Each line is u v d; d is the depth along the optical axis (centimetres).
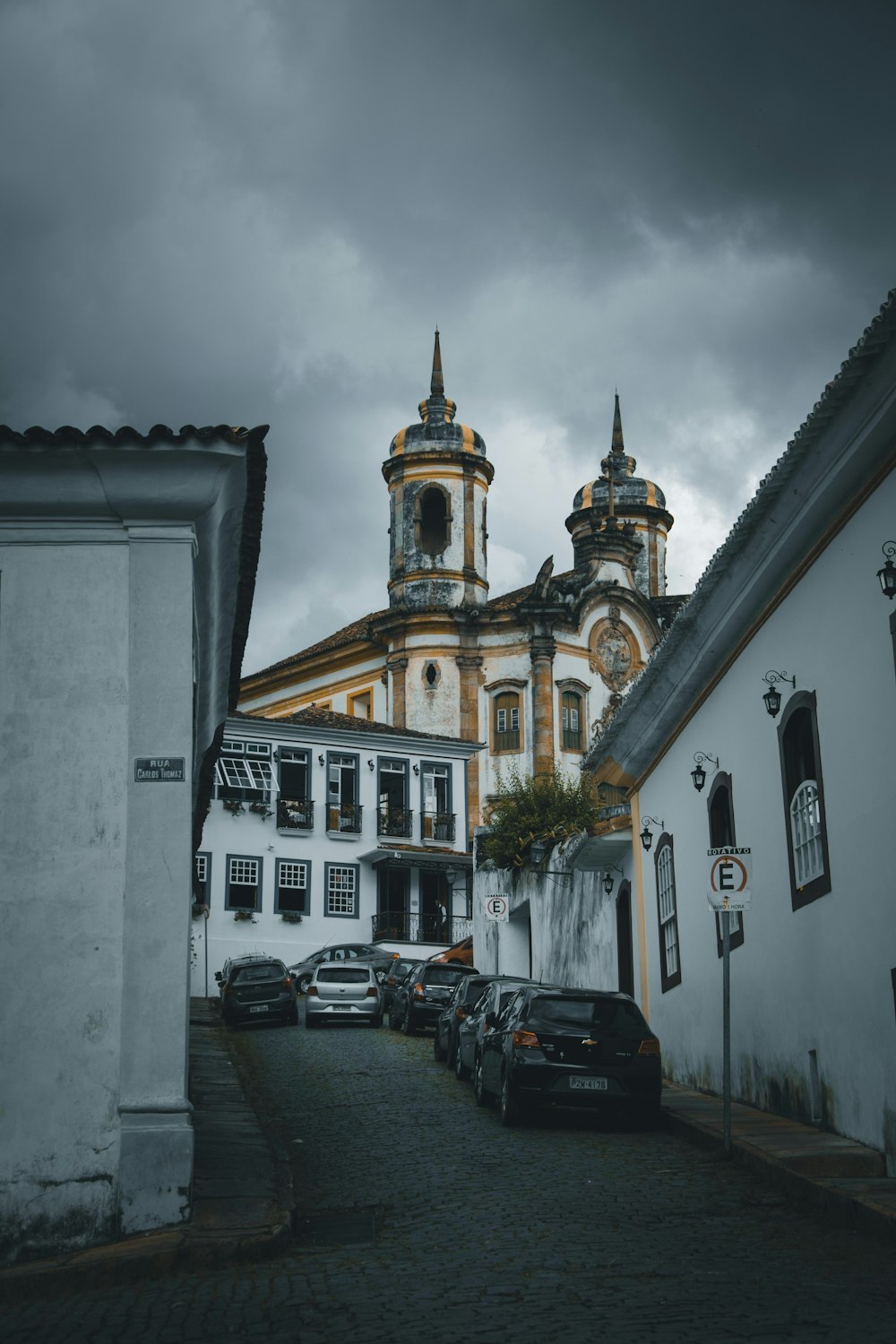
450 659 5850
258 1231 1029
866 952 1325
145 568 1152
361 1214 1162
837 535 1392
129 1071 1066
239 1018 3350
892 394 1158
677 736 2103
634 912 2402
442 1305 834
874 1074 1303
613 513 6297
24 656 1127
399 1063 2516
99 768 1114
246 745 5219
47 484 1139
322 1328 792
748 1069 1730
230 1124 1620
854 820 1347
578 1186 1252
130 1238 1032
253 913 5062
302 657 6488
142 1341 783
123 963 1082
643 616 6153
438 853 5406
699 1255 966
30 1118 1049
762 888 1658
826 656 1424
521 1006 1744
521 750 5753
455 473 6050
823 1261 948
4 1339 810
